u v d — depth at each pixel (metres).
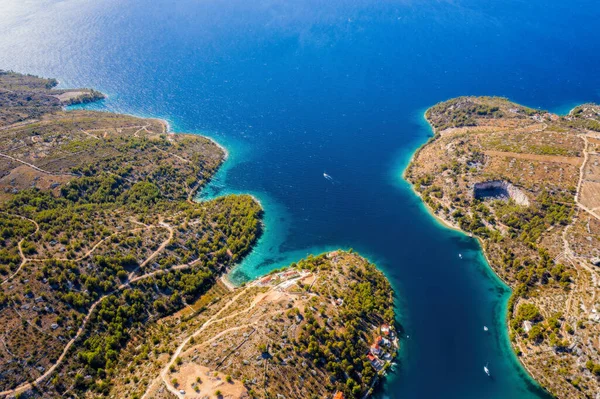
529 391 185.38
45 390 173.62
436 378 190.38
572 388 179.38
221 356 179.38
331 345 187.62
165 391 166.25
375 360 191.88
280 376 173.75
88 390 176.88
